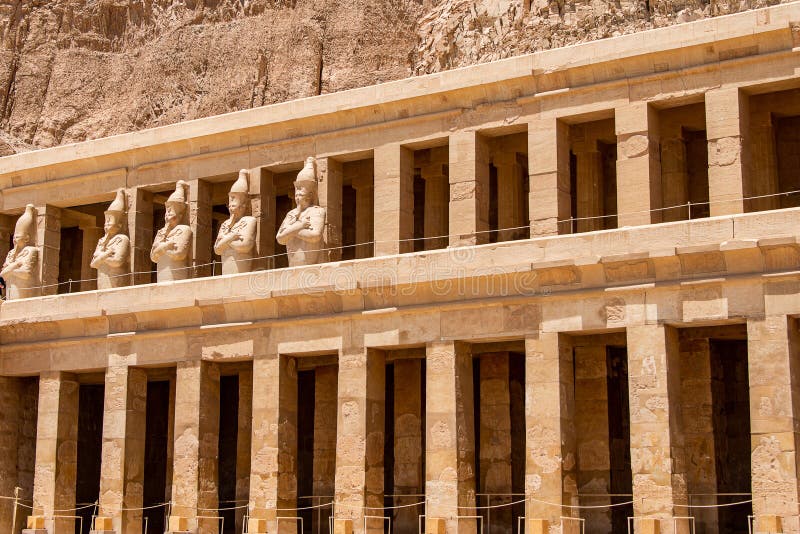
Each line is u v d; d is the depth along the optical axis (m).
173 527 51.56
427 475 47.31
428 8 83.94
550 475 44.94
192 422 52.91
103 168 59.84
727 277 42.84
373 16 82.69
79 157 59.94
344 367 49.84
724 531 48.38
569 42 71.06
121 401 54.91
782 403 41.28
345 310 50.16
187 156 57.50
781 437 41.12
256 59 83.31
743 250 42.19
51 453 56.25
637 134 46.81
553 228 47.78
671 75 46.31
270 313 51.88
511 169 53.75
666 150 50.75
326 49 82.19
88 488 64.06
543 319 46.06
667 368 43.53
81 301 57.09
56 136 88.31
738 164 44.78
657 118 47.88
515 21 75.00
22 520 58.91
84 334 56.31
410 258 49.25
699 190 51.00
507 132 50.62
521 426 52.91
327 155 53.88
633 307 44.44
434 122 51.31
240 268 53.91
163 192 61.94
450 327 47.88
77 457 61.44
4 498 58.06
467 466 47.41
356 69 80.94
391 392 58.09
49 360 57.31
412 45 82.19
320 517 54.66
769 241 41.59
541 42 72.00
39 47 92.12
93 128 87.62
